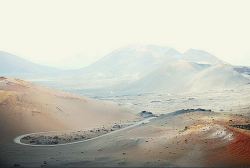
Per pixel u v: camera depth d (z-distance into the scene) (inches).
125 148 3646.7
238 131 3287.4
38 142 4692.4
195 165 2842.0
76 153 3818.9
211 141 3230.8
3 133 5177.2
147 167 2930.6
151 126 4498.0
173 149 3267.7
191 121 4335.6
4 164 3543.3
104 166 3095.5
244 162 2768.2
